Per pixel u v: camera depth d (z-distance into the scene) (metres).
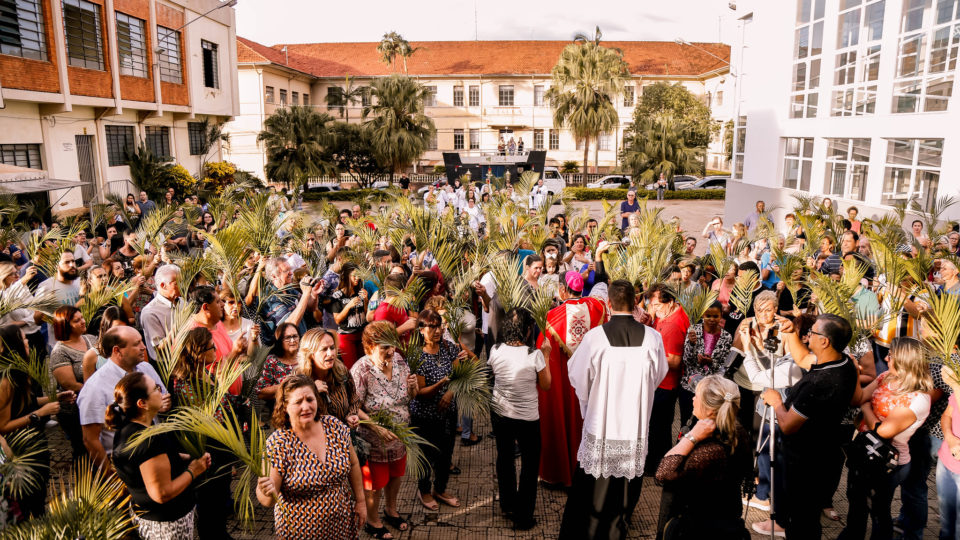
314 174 31.12
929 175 12.35
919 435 3.93
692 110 40.22
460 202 17.34
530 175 11.70
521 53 47.38
